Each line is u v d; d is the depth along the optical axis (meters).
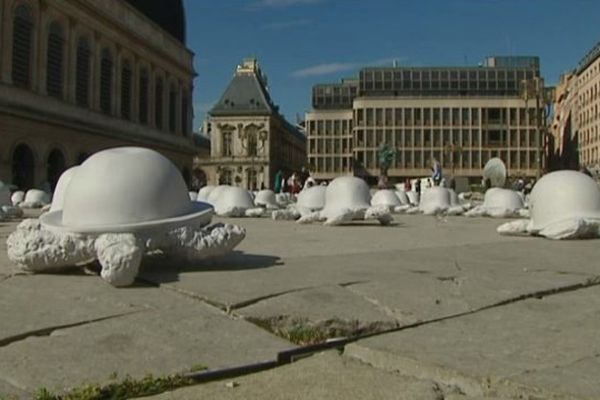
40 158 52.16
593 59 98.06
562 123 124.38
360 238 12.00
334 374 3.76
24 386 3.47
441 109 106.75
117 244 5.86
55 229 6.35
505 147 105.00
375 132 107.81
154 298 5.28
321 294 5.42
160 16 82.25
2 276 6.21
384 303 5.27
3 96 47.72
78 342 4.17
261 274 6.40
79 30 59.78
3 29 48.00
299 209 20.45
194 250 6.58
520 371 3.64
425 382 3.62
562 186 11.84
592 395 3.28
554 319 4.94
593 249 9.55
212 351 4.09
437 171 48.47
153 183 6.58
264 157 127.75
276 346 4.22
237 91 131.50
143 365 3.82
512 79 109.31
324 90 121.50
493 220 19.94
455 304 5.32
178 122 85.75
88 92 62.00
